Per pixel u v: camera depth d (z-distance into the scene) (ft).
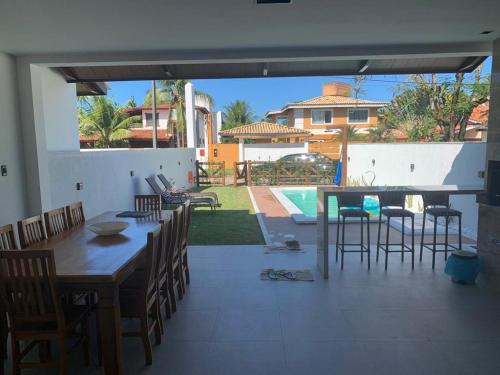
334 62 18.94
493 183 14.39
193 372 9.55
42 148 17.04
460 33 14.35
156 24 12.76
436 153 27.89
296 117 81.10
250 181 52.03
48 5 10.82
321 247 16.55
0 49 15.29
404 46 16.10
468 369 9.55
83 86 27.78
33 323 9.27
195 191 45.70
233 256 19.13
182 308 13.23
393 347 10.59
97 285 8.84
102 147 71.20
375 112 80.28
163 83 81.05
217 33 13.93
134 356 10.36
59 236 12.62
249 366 9.78
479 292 14.40
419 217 27.91
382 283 15.38
